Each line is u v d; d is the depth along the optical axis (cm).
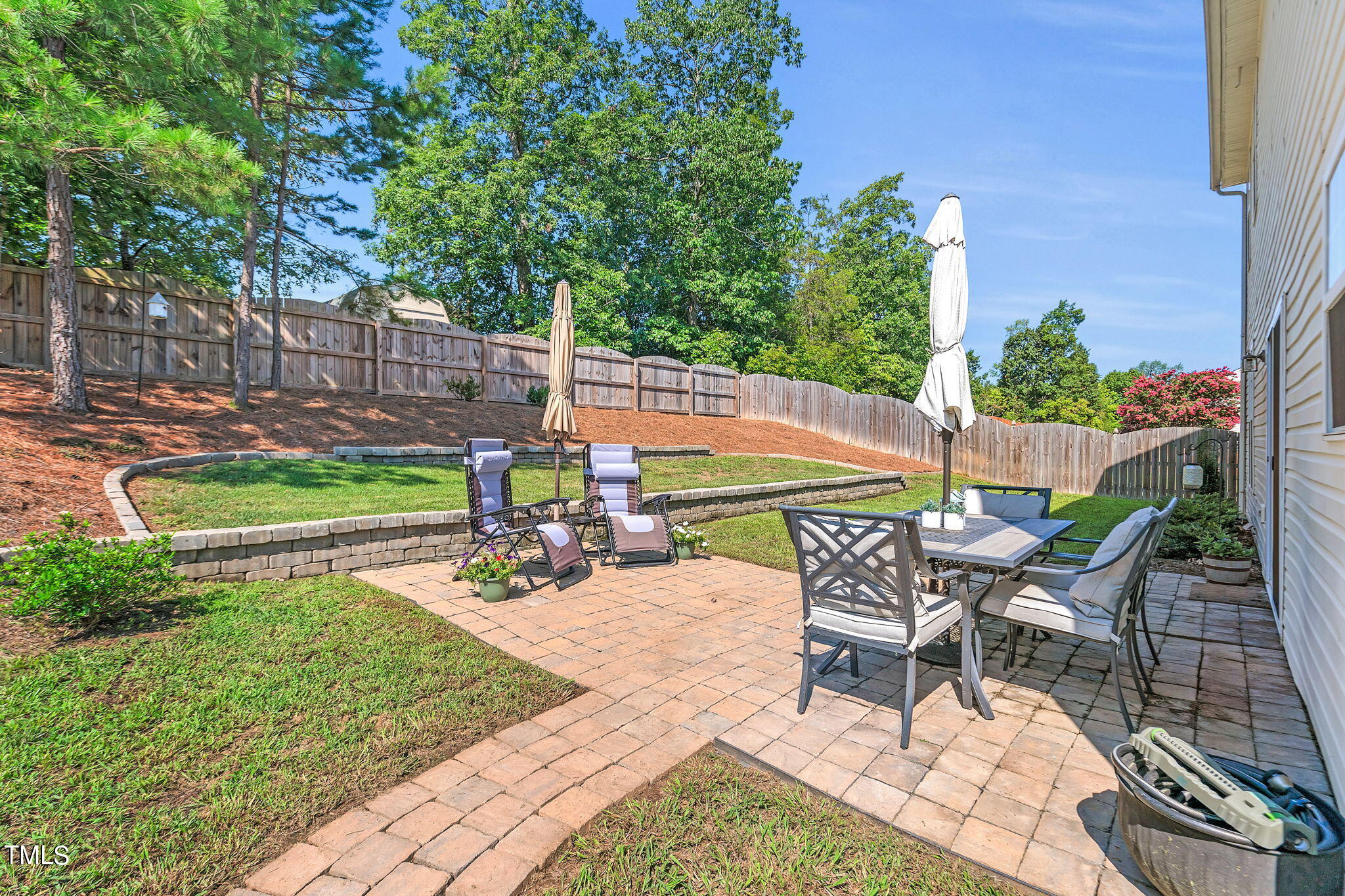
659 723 310
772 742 292
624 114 2458
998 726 312
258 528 502
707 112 2662
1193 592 568
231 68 796
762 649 415
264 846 216
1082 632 317
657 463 1173
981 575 419
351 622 430
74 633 373
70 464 619
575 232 2236
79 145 592
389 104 1083
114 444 702
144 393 890
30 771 247
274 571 514
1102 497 1423
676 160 2519
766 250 2598
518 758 275
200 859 208
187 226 1289
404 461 918
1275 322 536
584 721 311
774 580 600
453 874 204
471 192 1898
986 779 264
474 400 1291
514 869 207
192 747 272
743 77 2694
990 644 436
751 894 200
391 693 330
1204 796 192
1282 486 459
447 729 297
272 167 1028
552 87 2247
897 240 3431
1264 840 174
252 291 1018
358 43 1098
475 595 514
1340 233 276
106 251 1262
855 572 305
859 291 3206
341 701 319
